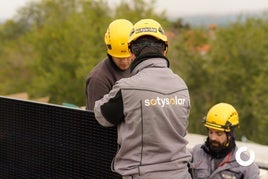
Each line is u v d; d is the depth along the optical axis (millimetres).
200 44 56188
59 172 5922
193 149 7238
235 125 6922
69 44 54844
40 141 6141
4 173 6770
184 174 4660
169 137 4598
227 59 51969
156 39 4738
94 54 51656
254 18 53625
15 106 6441
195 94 52844
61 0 62062
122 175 4723
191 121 49094
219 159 6934
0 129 6750
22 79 68312
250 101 46906
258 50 50469
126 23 6777
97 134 5328
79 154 5613
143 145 4566
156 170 4543
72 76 55281
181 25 61531
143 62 4684
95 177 5441
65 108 5703
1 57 70875
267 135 45188
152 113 4496
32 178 6336
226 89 51031
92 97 6750
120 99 4566
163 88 4590
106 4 55531
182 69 53281
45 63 58375
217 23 60031
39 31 62906
